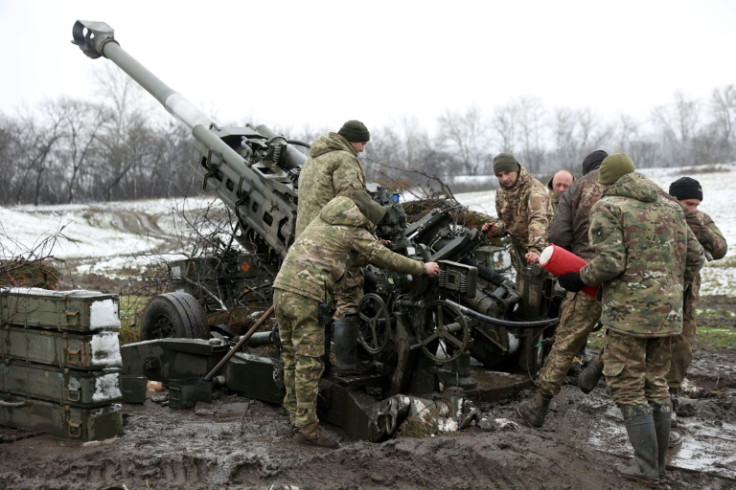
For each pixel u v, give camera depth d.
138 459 4.00
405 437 4.29
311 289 4.41
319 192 5.26
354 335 5.13
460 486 3.71
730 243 20.69
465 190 55.81
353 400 4.73
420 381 4.91
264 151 6.85
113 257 25.61
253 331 5.49
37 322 4.50
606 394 5.59
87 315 4.27
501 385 5.29
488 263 7.25
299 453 4.23
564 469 3.85
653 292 3.81
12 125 58.75
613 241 3.84
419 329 4.80
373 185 5.49
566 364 4.61
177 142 54.34
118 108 58.78
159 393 6.11
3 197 56.72
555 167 80.75
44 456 4.12
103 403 4.37
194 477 3.88
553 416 5.04
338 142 5.33
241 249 7.82
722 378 6.24
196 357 5.75
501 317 5.55
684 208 5.33
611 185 4.07
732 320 9.62
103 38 8.54
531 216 5.67
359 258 4.63
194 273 7.63
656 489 3.81
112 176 58.81
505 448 4.01
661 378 3.98
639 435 3.85
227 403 5.50
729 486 3.88
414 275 4.73
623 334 3.85
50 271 6.56
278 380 5.21
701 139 89.56
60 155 59.25
